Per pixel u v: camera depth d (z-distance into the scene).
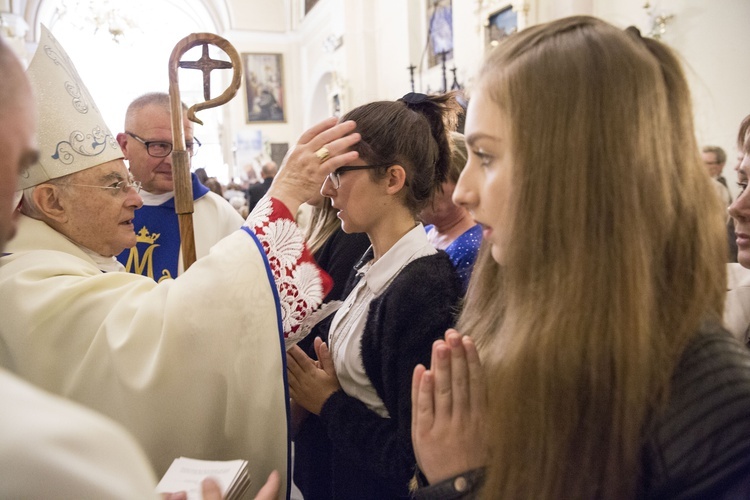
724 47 3.97
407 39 8.95
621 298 0.68
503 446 0.73
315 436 1.47
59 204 1.37
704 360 0.66
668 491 0.65
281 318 1.19
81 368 1.15
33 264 1.26
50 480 0.41
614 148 0.69
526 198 0.73
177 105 1.40
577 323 0.69
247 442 1.17
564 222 0.71
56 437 0.43
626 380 0.67
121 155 1.48
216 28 16.47
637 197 0.69
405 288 1.14
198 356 1.12
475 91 0.81
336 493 1.27
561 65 0.71
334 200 1.28
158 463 1.13
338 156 1.20
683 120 0.74
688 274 0.72
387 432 1.16
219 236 2.36
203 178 5.38
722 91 4.00
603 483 0.68
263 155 14.09
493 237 0.81
